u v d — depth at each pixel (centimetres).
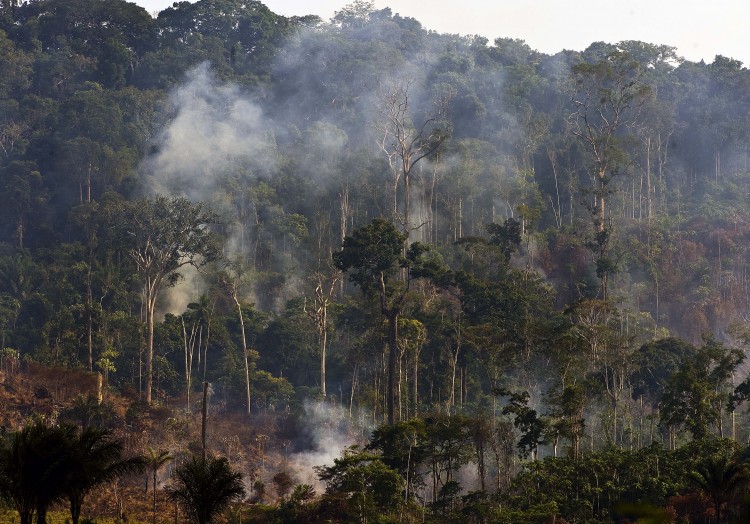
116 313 16112
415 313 14825
